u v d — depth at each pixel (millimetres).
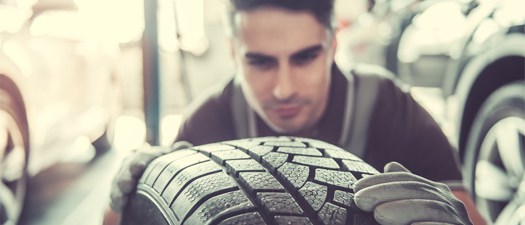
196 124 929
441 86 1758
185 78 1735
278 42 695
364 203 374
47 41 1896
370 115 845
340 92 847
